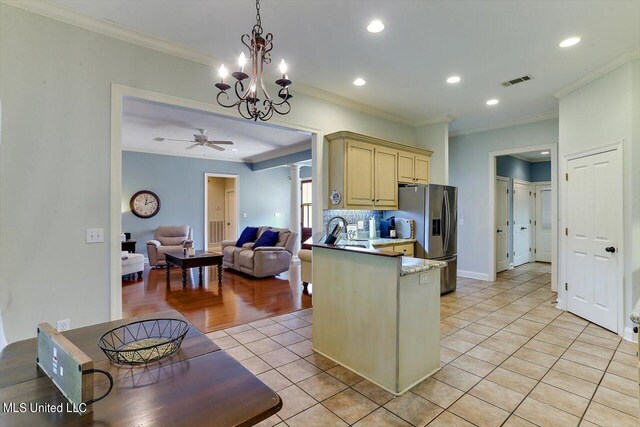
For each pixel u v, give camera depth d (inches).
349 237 175.8
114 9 97.3
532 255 315.9
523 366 102.2
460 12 99.1
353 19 102.7
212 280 226.5
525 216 304.2
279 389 89.4
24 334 92.7
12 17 91.9
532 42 116.5
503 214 266.5
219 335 127.1
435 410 80.0
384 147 184.4
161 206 307.9
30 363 45.8
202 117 197.6
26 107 93.6
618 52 123.2
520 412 79.0
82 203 102.0
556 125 198.5
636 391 87.7
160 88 116.4
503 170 266.2
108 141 106.2
